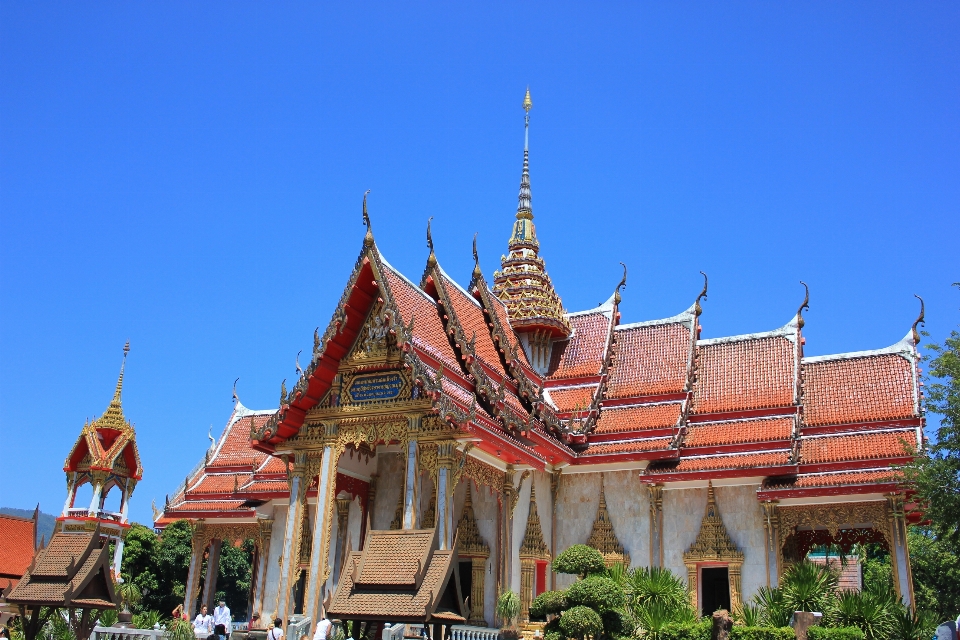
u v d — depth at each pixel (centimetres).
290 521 2923
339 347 2966
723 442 3212
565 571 2394
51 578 2211
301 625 2641
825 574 2666
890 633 2392
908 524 3153
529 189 4238
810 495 2941
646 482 3209
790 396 3316
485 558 2972
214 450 4388
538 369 3756
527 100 4462
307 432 3000
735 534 3091
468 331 3225
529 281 3909
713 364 3597
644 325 3819
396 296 2922
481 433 2711
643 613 2577
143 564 5272
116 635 2617
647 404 3509
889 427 3108
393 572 1719
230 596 6241
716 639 2305
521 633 2952
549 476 3397
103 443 4691
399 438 2808
